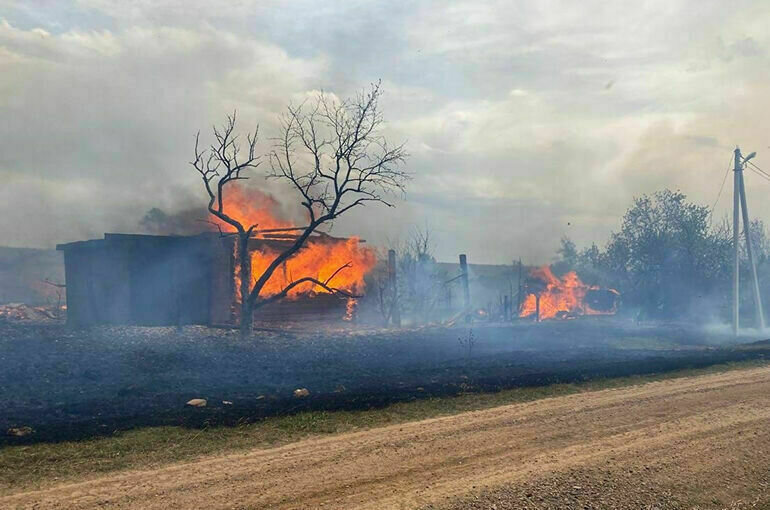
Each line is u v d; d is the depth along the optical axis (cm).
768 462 848
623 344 2412
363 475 730
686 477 778
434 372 1530
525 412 1072
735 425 1014
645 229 4297
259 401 1123
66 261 2992
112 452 776
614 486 734
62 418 950
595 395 1233
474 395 1205
